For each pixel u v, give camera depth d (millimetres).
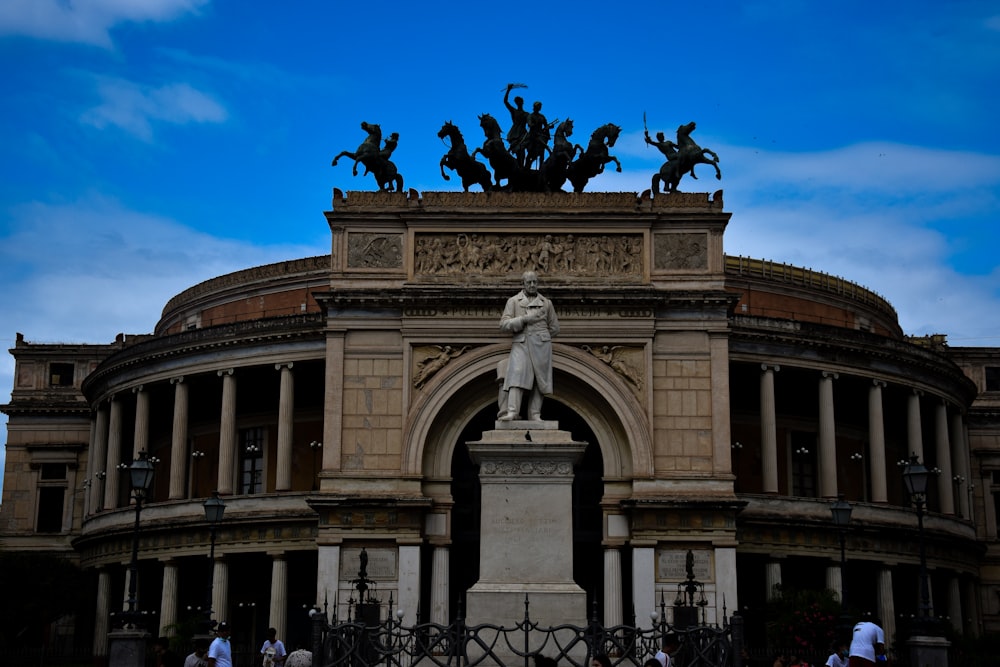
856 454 86312
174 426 84750
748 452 84375
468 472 71438
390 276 67875
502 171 71125
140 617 44344
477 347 66812
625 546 66375
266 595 84688
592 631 32875
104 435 93625
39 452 103375
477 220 68250
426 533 65875
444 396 66188
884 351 85000
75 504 102312
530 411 37625
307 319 81062
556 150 70500
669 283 67562
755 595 82438
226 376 83438
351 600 53094
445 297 66688
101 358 107312
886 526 81938
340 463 65875
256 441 86312
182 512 82688
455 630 33875
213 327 84188
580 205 68688
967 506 93125
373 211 68250
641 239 68125
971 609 92688
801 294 99688
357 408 66500
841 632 43750
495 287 66875
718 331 67000
